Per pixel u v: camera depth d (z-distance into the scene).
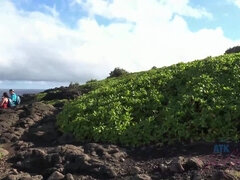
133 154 12.64
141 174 10.56
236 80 15.39
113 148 12.90
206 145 12.35
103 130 14.26
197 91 15.09
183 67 18.48
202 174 10.09
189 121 13.40
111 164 11.77
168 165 10.90
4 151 14.08
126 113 14.89
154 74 19.42
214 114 13.41
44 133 15.98
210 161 10.97
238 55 18.80
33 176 11.51
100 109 15.91
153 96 15.88
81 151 12.81
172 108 14.41
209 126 13.09
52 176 11.18
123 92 17.36
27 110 20.42
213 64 17.36
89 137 14.55
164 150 12.57
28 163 12.50
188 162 10.64
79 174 11.44
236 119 13.15
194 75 16.89
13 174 11.72
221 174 9.65
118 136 13.75
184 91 15.62
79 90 27.72
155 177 10.58
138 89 17.36
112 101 16.42
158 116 14.36
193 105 14.23
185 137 12.90
